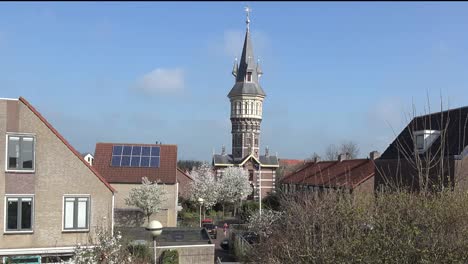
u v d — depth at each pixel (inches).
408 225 431.2
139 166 1670.8
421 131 1211.2
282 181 2709.2
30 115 968.3
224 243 1512.1
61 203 984.9
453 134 1146.0
